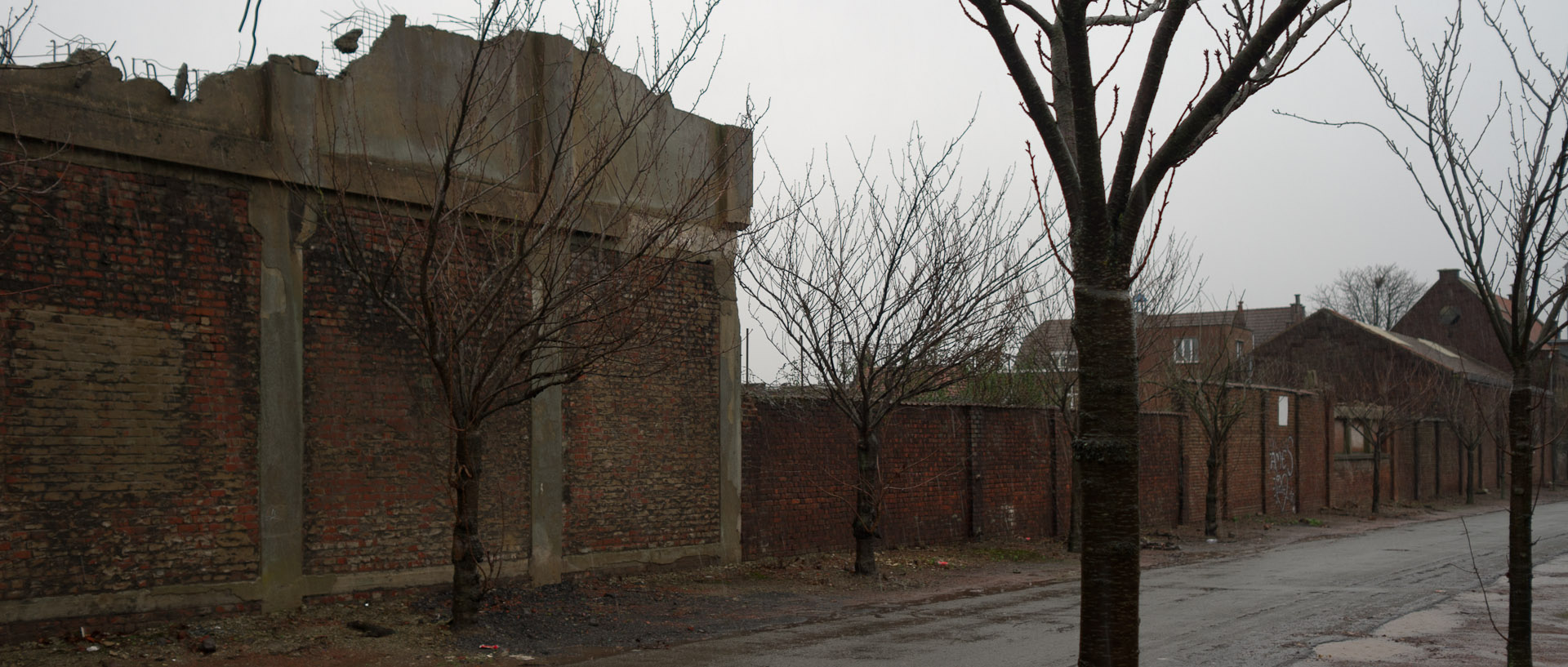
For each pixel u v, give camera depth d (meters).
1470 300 54.00
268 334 10.19
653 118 13.73
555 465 12.72
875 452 14.68
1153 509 24.77
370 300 10.99
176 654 8.73
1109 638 4.23
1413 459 40.44
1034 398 22.91
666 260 11.62
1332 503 34.19
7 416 8.55
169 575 9.46
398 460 11.18
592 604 11.72
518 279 10.84
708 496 14.62
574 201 10.39
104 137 9.12
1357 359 46.88
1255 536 24.16
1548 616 11.79
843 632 10.73
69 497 8.88
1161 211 4.52
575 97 9.64
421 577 11.33
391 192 11.09
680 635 10.44
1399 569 16.84
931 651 9.69
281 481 10.23
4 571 8.51
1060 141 4.55
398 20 11.35
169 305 9.55
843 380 14.59
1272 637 10.38
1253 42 4.45
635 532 13.66
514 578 12.20
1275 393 31.09
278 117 10.30
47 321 8.80
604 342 10.18
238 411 9.96
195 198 9.77
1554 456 51.78
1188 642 10.12
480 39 8.56
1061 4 4.33
